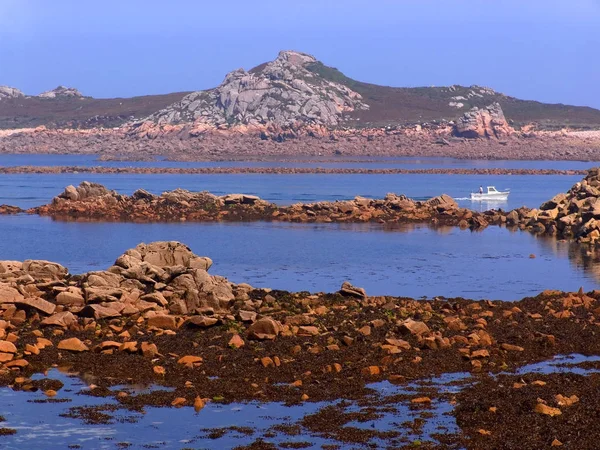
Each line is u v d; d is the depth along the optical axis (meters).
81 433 58.66
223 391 66.31
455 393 66.12
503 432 57.59
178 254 109.31
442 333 83.38
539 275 140.50
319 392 66.31
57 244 178.50
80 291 92.12
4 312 85.06
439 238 194.38
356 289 105.56
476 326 86.81
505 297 118.69
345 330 83.94
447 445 56.06
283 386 67.62
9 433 58.62
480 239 192.88
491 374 71.81
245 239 189.00
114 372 70.56
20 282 97.38
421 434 58.00
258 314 88.25
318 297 103.19
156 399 64.62
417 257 162.00
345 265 150.38
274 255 162.88
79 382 68.38
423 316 91.62
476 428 58.69
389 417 61.19
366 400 64.69
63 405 63.62
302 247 175.62
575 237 193.50
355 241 186.75
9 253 164.00
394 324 86.81
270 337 80.06
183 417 61.53
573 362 76.00
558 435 56.59
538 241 190.00
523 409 61.53
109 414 61.97
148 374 70.12
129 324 84.06
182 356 74.50
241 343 78.00
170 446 56.69
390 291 123.44
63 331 81.50
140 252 109.44
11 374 69.62
